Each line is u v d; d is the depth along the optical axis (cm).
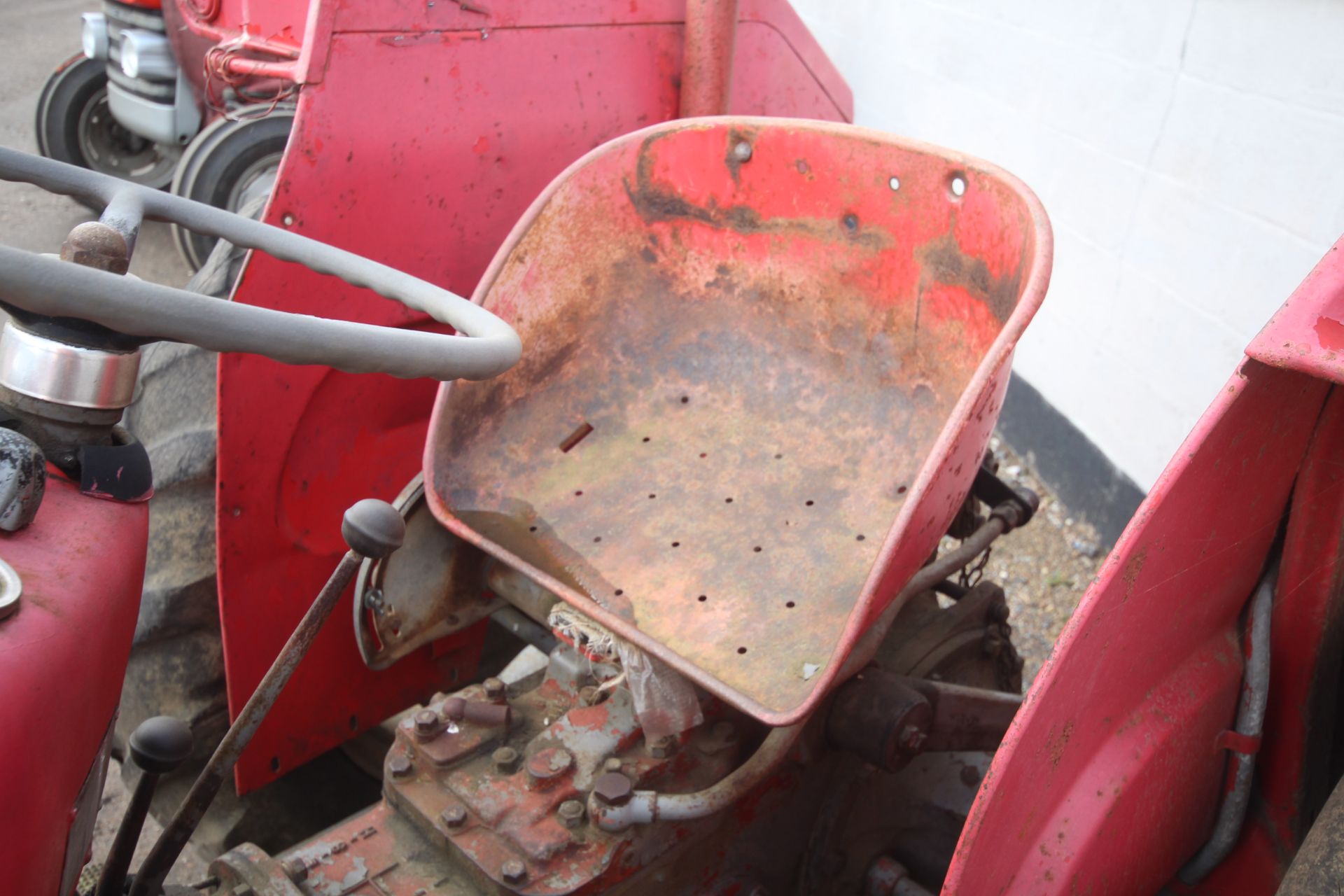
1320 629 127
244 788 181
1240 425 95
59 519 93
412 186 173
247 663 178
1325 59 238
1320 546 123
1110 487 314
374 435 189
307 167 160
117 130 462
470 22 174
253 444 170
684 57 202
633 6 194
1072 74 313
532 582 165
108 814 216
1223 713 127
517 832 134
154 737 106
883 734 145
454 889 132
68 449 95
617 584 150
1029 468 352
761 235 170
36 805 82
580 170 167
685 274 176
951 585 201
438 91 172
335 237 167
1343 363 84
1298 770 132
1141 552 94
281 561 178
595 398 173
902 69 396
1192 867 136
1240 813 131
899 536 123
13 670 80
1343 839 99
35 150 508
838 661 124
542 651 170
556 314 170
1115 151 300
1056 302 332
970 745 161
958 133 368
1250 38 256
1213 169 269
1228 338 268
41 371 91
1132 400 303
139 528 99
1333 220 239
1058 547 320
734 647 139
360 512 102
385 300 174
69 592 87
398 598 164
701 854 146
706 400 174
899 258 158
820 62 237
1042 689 92
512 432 166
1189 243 278
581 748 144
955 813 169
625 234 174
